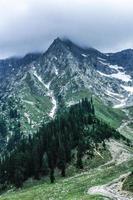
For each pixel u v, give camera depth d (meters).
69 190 149.12
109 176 160.50
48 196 147.25
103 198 116.38
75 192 141.25
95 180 157.88
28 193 168.25
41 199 144.50
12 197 164.88
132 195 117.31
